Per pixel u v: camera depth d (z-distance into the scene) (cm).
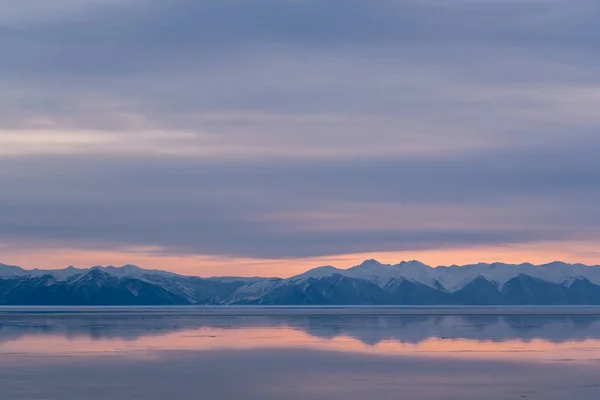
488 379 6731
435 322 17262
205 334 12512
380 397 5819
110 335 12138
